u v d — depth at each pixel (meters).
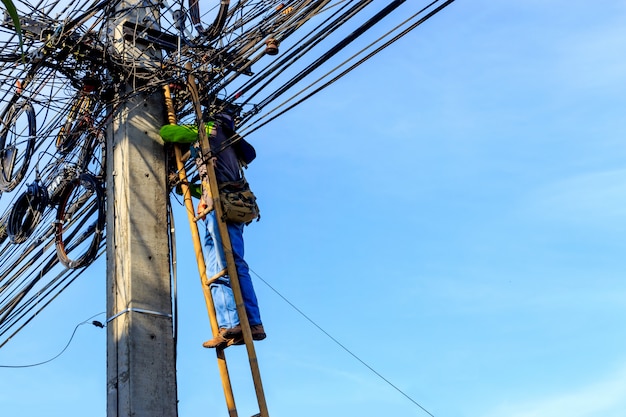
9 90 7.64
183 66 7.43
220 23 7.36
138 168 7.23
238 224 6.91
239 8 7.39
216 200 6.72
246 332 6.26
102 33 7.71
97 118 8.02
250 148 7.41
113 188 7.27
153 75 7.45
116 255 6.98
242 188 7.02
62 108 7.95
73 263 8.18
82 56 7.39
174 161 7.77
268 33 7.12
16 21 3.23
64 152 8.55
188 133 7.32
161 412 6.45
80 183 8.27
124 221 7.01
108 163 7.43
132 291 6.73
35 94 7.73
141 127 7.42
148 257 6.95
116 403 6.44
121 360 6.53
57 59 7.42
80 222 9.04
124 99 7.34
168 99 7.59
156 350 6.64
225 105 7.53
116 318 6.73
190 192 7.38
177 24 7.50
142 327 6.65
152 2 7.83
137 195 7.12
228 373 6.50
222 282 6.62
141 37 7.68
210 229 6.86
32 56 7.35
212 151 7.06
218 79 7.52
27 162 8.72
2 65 7.36
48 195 8.86
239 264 6.73
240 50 7.39
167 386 6.57
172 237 7.23
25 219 9.10
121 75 7.57
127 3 7.78
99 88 7.66
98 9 7.26
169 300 6.92
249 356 6.15
